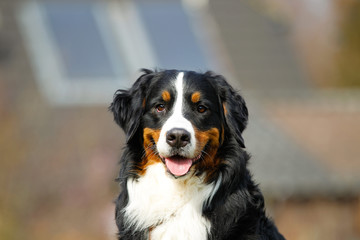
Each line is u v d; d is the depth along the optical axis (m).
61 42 17.27
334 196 15.91
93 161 13.95
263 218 6.69
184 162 6.38
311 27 30.09
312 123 17.89
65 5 18.44
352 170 16.05
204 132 6.46
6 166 13.45
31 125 14.26
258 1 21.27
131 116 6.68
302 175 15.48
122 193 6.79
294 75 19.67
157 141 6.43
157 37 17.97
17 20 17.62
